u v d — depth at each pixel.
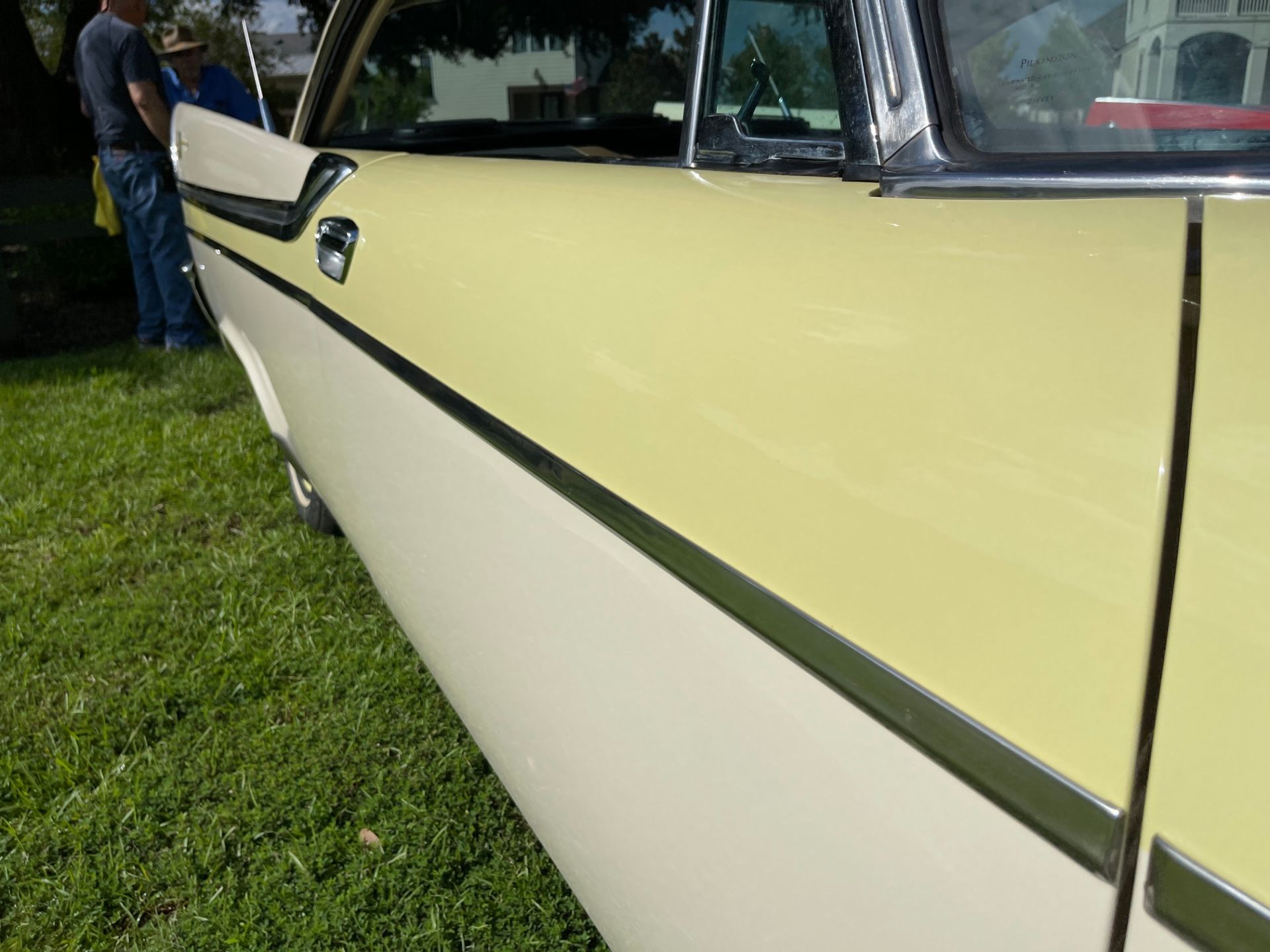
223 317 2.75
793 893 0.76
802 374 0.73
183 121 2.72
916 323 0.68
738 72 1.12
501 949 1.68
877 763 0.66
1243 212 0.63
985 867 0.60
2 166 7.56
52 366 5.23
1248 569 0.50
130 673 2.49
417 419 1.33
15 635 2.64
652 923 1.02
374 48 2.18
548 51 2.35
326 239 1.64
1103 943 0.55
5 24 7.42
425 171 1.49
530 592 1.09
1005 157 0.83
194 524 3.34
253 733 2.24
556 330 1.00
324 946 1.71
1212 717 0.50
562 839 1.22
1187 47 0.77
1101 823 0.54
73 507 3.47
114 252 6.92
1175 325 0.57
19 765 2.15
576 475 0.96
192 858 1.91
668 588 0.84
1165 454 0.54
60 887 1.82
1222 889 0.49
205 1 10.71
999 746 0.58
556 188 1.16
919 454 0.64
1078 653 0.55
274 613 2.71
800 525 0.71
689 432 0.81
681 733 0.86
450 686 1.56
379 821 1.95
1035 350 0.61
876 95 0.91
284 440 2.38
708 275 0.85
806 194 0.92
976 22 0.87
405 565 1.56
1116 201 0.70
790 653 0.72
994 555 0.59
